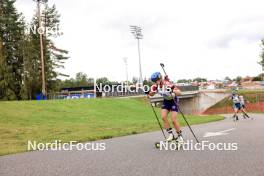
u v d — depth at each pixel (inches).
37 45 2667.3
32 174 223.5
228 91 2679.6
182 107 2763.3
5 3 2637.8
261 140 379.2
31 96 2578.7
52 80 2699.3
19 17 2682.1
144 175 213.0
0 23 2605.8
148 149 330.0
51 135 521.3
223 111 2439.7
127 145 368.8
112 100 1649.9
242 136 428.5
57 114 1088.2
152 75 344.8
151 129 617.9
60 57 2783.0
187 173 216.2
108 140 430.9
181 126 698.2
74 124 788.0
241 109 991.0
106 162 261.1
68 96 2186.3
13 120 888.9
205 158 268.4
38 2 2365.9
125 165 247.1
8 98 2379.4
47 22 2736.2
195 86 2701.8
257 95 2583.7
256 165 235.8
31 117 971.9
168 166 239.9
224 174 210.7
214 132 499.2
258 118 1002.1
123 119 1106.1
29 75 2532.0
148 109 1585.9
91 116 1120.8
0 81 2375.7
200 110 2677.2
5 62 2416.3
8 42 2637.8
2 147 383.9
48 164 258.8
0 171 237.0
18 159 289.0
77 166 247.1
